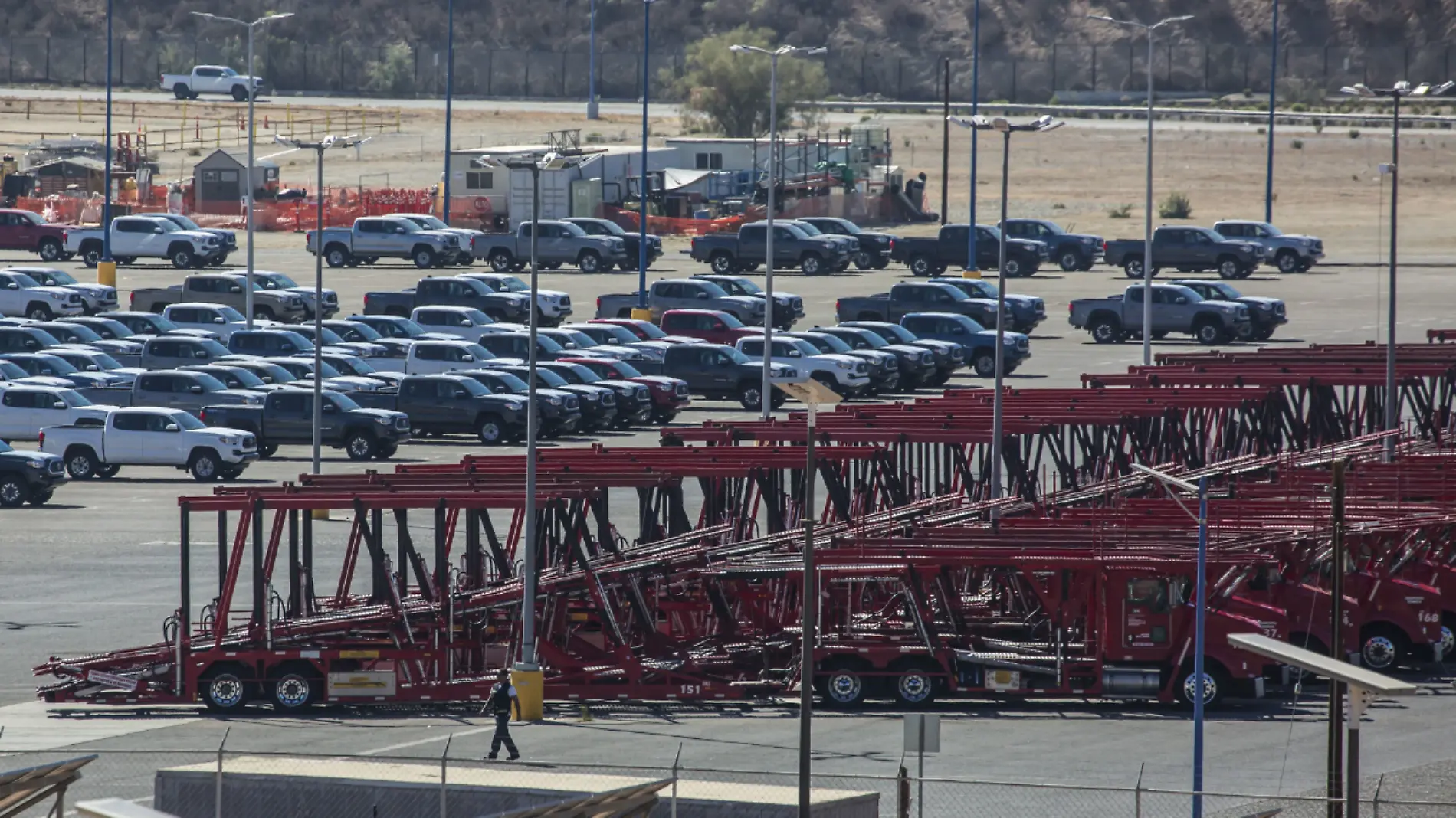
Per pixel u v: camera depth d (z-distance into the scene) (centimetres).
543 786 9362
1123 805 10294
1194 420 17962
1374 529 13525
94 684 13088
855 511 16162
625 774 10669
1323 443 18638
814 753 11581
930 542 13300
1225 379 18325
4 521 19125
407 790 9381
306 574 13825
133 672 13050
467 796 9294
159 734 12269
